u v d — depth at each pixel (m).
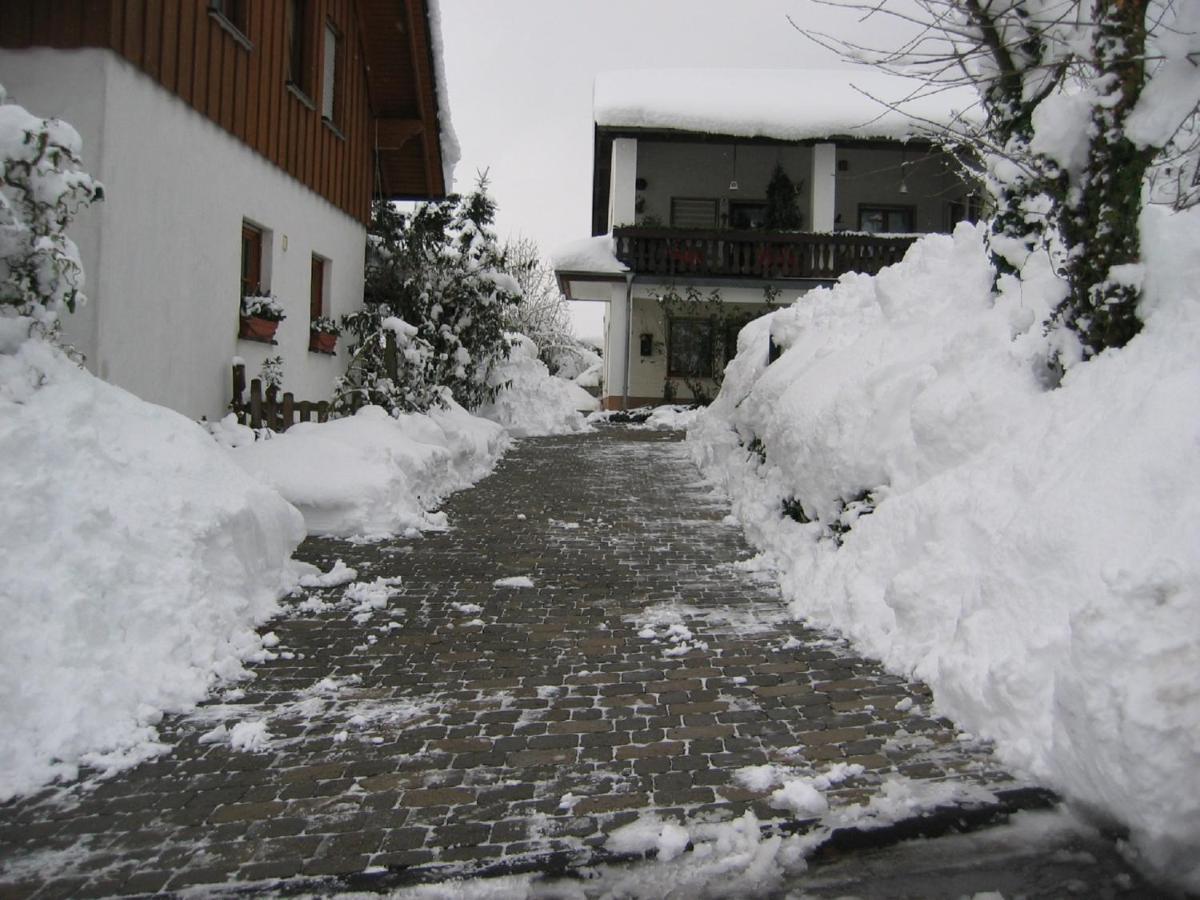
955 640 4.29
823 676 4.77
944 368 5.93
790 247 21.12
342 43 13.09
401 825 3.32
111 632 4.31
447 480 10.55
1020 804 3.36
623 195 21.56
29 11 7.02
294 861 3.09
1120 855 3.05
